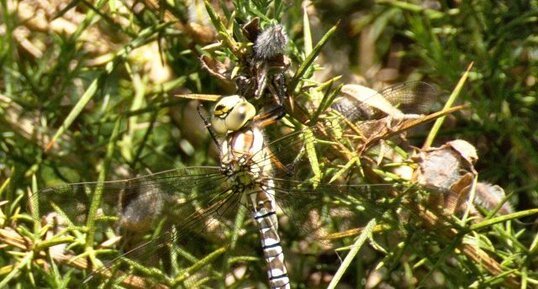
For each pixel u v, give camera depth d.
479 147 0.82
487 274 0.77
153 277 0.77
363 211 0.76
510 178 0.81
